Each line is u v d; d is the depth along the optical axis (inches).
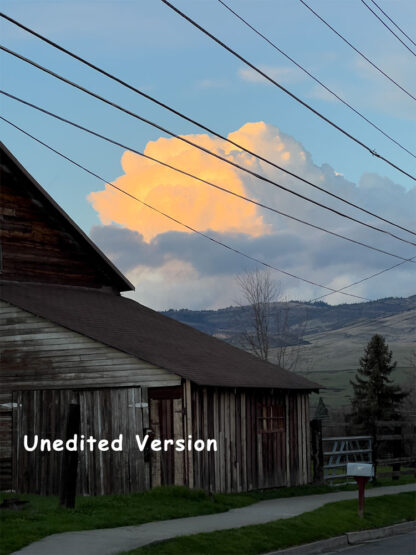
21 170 1266.0
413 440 1733.5
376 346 3319.4
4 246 1255.5
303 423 1244.5
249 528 738.8
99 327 1112.2
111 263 1389.0
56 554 593.3
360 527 832.3
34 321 1091.3
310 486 1200.8
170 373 1000.9
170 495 925.2
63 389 1045.8
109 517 761.0
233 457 1066.7
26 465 1048.2
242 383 1063.0
